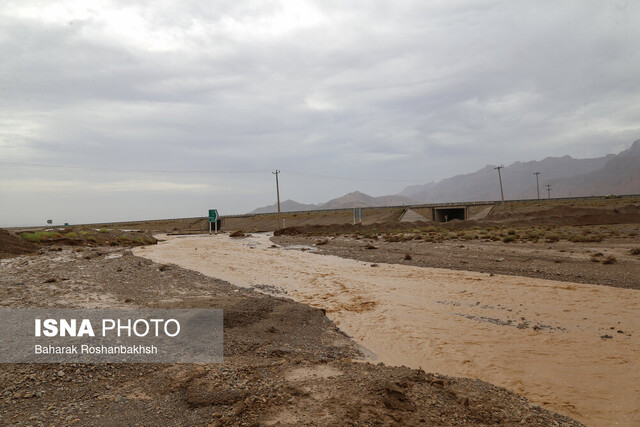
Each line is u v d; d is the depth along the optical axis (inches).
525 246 1270.9
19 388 289.4
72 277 759.1
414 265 1040.8
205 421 241.6
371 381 293.6
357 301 684.7
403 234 2182.6
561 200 3853.3
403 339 481.4
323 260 1261.1
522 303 620.7
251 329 464.8
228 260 1307.8
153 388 294.8
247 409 250.1
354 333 510.0
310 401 263.0
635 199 3422.7
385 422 233.3
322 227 3014.3
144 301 571.8
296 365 348.5
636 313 539.8
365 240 1915.6
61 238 1668.3
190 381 298.4
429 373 343.0
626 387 335.0
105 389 293.9
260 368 335.3
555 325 511.2
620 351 414.0
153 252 1633.9
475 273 881.5
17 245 1269.7
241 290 745.6
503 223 2763.3
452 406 270.4
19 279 721.6
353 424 228.7
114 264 988.6
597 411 298.2
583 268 841.5
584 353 414.3
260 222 4877.0
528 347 439.5
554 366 385.4
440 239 1701.5
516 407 287.1
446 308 617.9
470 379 348.2
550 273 820.6
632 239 1371.8
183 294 647.1
